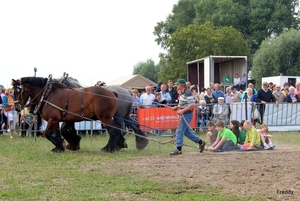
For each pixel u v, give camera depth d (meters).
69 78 14.14
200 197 7.20
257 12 65.50
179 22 71.81
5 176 9.03
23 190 7.70
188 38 56.56
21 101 13.03
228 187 7.87
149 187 7.91
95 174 9.19
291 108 19.94
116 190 7.73
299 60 54.09
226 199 7.07
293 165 9.84
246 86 26.97
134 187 7.91
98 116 12.82
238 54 56.75
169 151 13.12
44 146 14.33
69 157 11.67
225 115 18.86
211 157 11.49
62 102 12.76
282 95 20.25
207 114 18.86
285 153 12.20
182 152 12.88
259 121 19.66
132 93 18.78
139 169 9.70
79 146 13.45
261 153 12.29
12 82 13.16
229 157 11.40
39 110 12.89
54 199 7.14
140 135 13.22
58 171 9.61
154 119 18.08
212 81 27.69
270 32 67.06
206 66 28.12
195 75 30.41
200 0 71.12
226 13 66.00
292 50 54.25
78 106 12.77
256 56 56.69
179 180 8.47
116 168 9.89
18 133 19.11
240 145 13.25
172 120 18.23
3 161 11.09
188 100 12.22
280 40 54.97
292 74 53.53
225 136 13.08
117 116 13.76
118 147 13.06
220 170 9.36
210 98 19.78
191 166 9.95
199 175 8.92
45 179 8.72
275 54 54.53
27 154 12.27
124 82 36.66
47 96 12.78
